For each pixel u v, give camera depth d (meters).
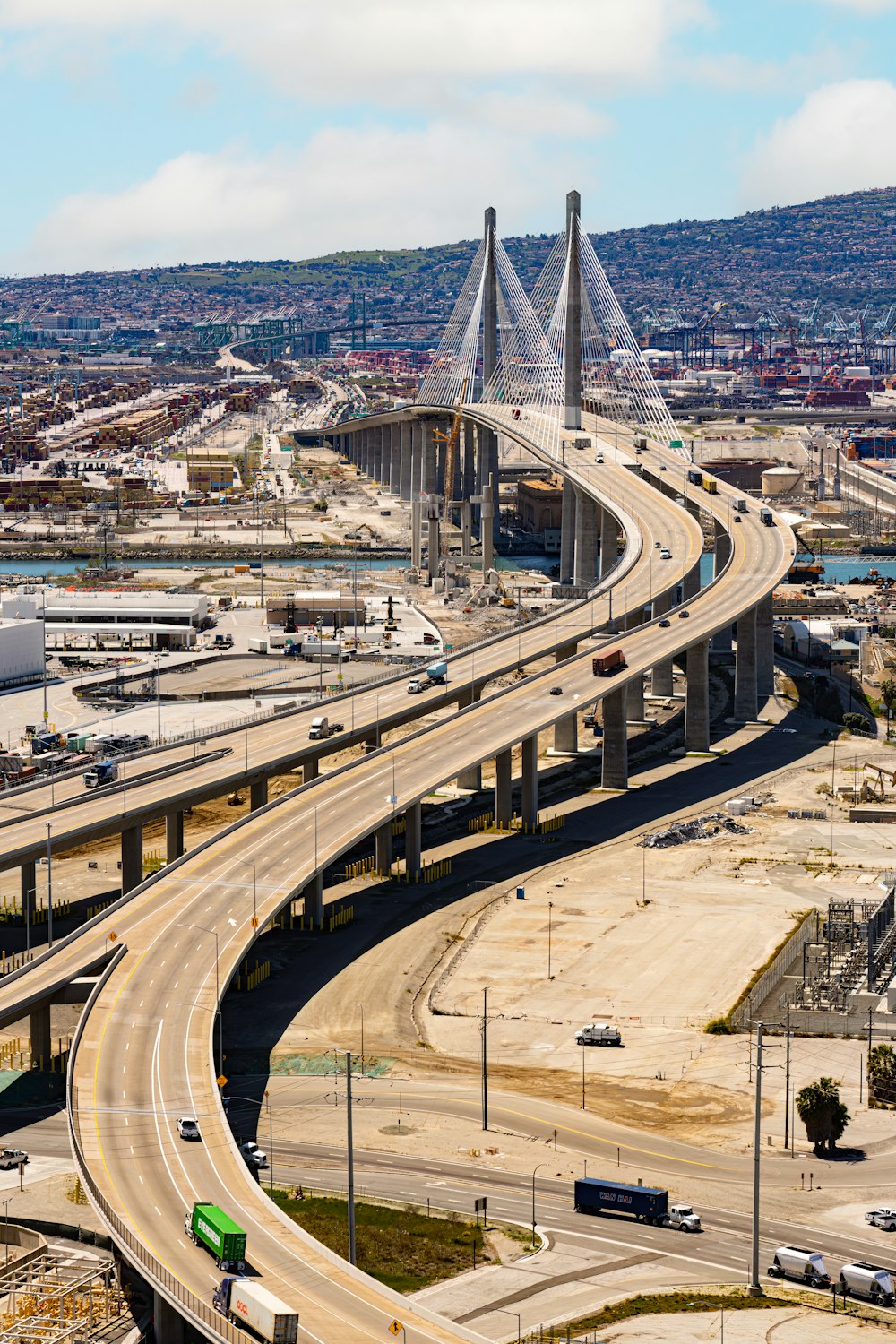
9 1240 196.38
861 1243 198.75
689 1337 175.75
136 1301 179.62
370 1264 190.75
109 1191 186.50
